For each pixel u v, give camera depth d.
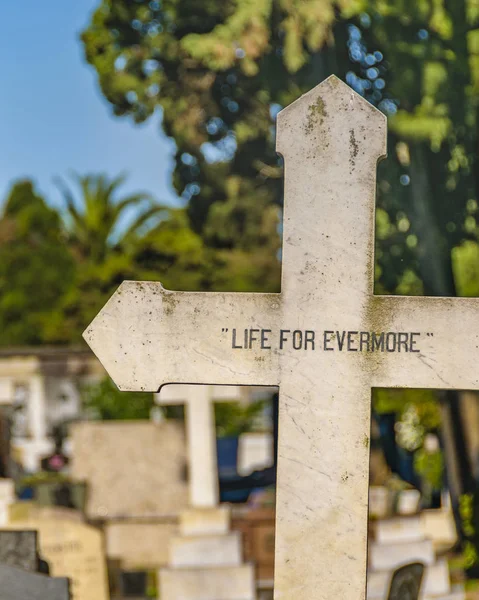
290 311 6.04
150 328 6.15
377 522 11.73
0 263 37.94
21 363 17.59
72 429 15.35
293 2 13.17
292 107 5.98
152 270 28.31
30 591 7.36
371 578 10.91
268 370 6.06
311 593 5.98
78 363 17.66
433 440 18.25
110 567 13.59
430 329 5.98
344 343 6.00
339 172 5.97
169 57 15.45
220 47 13.91
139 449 15.11
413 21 12.49
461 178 13.04
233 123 16.16
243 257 26.27
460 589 11.38
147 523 13.93
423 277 13.21
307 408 6.01
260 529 13.18
